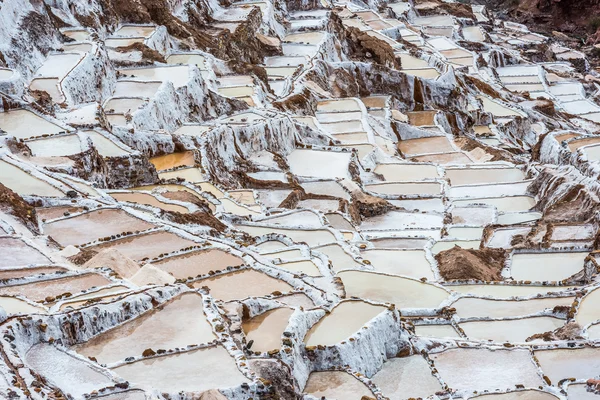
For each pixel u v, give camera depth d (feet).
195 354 79.77
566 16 534.37
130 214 125.90
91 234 119.03
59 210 126.31
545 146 224.94
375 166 228.02
